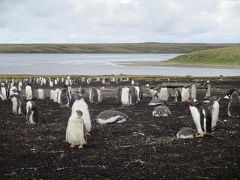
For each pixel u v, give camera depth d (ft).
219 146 55.93
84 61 551.18
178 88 122.62
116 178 42.24
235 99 81.00
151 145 56.75
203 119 60.75
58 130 67.87
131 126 70.69
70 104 102.94
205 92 138.62
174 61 415.03
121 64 426.51
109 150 54.08
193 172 44.27
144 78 212.23
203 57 394.93
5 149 55.01
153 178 42.22
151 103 100.63
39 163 48.08
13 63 491.31
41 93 121.29
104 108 95.04
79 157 50.62
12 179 41.96
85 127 56.29
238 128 68.80
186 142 58.44
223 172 44.29
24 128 70.03
